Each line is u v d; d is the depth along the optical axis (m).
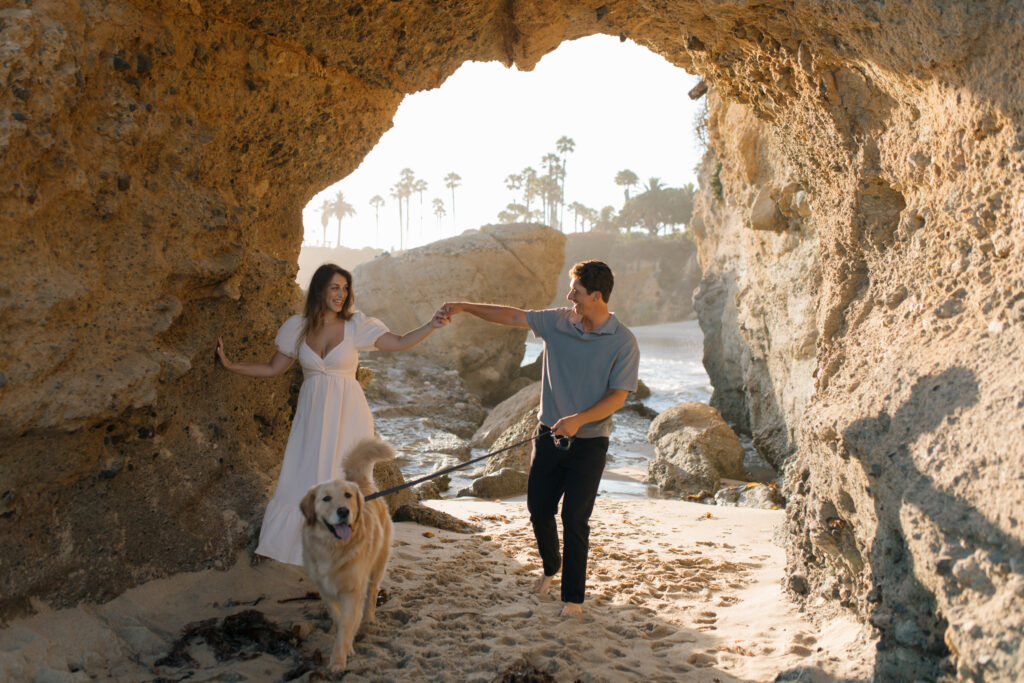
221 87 4.40
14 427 3.25
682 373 33.06
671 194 108.75
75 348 3.53
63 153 3.43
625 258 90.69
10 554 3.39
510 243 21.95
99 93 3.71
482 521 7.04
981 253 3.41
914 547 3.05
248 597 4.36
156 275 3.97
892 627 3.18
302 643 3.89
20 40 3.18
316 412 4.45
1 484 3.34
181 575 4.23
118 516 3.94
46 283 3.37
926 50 3.35
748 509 8.27
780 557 5.82
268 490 4.87
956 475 2.96
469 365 21.34
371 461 4.14
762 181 13.58
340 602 3.67
